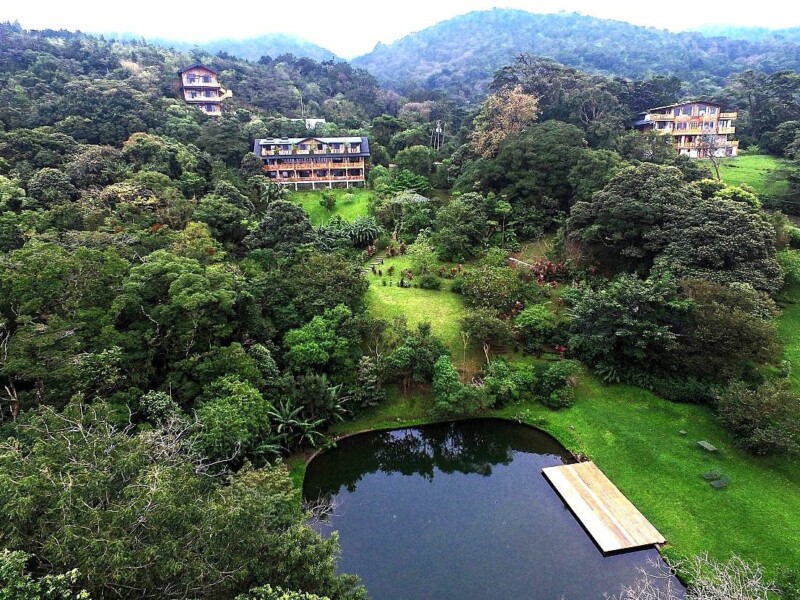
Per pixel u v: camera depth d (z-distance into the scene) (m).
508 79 73.00
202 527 13.21
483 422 32.03
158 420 21.17
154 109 68.94
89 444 14.94
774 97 70.75
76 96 64.44
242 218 47.72
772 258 34.72
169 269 28.66
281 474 20.42
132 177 48.53
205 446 21.11
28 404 21.64
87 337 24.45
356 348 33.28
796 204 46.19
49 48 86.75
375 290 43.53
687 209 38.22
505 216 52.16
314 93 115.38
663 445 28.03
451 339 36.66
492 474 28.84
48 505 12.30
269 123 78.44
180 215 44.84
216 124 68.62
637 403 31.70
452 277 46.22
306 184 69.81
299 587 14.12
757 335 28.61
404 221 55.91
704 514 23.42
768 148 64.12
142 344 25.92
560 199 53.81
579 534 23.20
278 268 39.16
